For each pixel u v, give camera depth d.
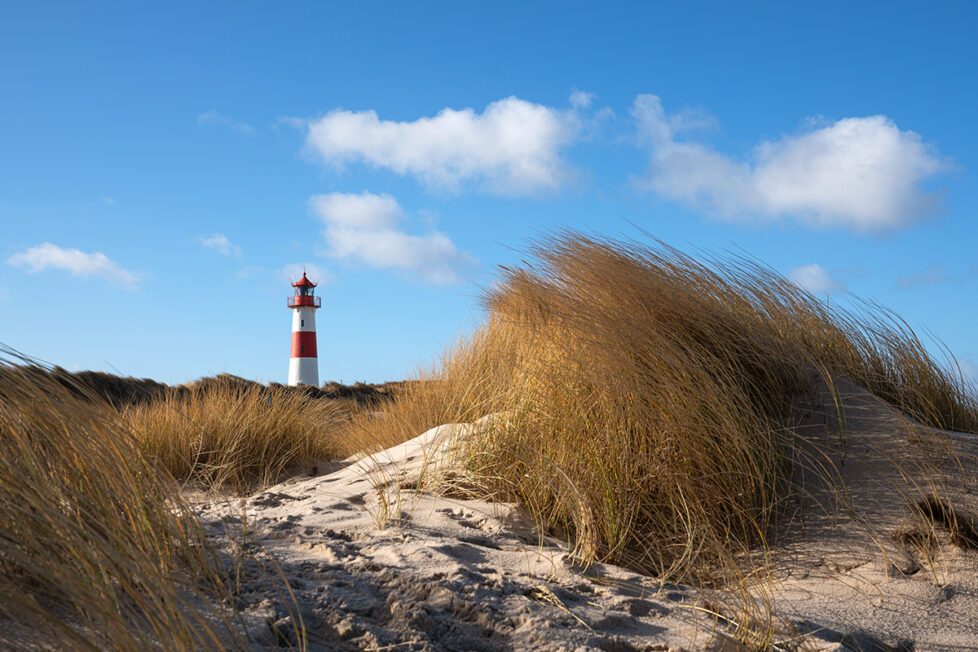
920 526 3.27
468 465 4.07
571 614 2.24
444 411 6.19
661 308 4.27
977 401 5.16
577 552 3.10
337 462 6.20
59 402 2.29
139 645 1.60
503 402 4.39
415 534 3.15
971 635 2.47
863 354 5.12
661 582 2.81
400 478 4.20
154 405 6.36
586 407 3.87
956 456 3.79
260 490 5.14
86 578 1.80
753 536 3.45
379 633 1.97
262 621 1.96
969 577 2.89
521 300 4.42
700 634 2.21
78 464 2.23
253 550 2.64
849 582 2.95
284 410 6.53
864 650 2.32
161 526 2.27
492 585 2.47
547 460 3.71
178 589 2.08
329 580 2.39
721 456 3.62
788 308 5.20
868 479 3.70
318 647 1.90
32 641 1.54
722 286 4.90
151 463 2.49
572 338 4.05
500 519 3.49
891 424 4.14
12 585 1.62
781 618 2.42
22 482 1.91
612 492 3.45
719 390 3.92
